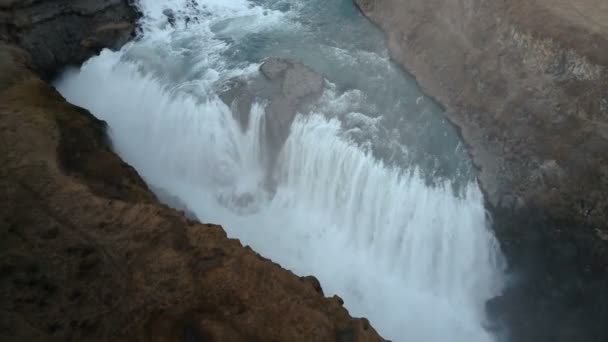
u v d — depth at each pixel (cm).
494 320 2045
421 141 2308
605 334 1861
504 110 2212
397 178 2203
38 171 1762
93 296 1437
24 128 1905
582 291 1933
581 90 2014
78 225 1603
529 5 2234
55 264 1498
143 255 1525
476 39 2392
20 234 1567
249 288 1472
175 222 1625
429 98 2470
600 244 1930
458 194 2184
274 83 2522
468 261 2142
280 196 2367
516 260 2080
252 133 2403
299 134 2345
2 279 1458
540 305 1986
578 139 1998
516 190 2116
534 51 2161
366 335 1450
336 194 2284
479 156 2234
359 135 2300
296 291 1502
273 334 1391
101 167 1858
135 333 1373
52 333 1362
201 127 2439
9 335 1348
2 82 2191
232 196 2380
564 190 2008
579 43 2045
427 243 2161
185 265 1502
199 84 2558
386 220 2208
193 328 1384
